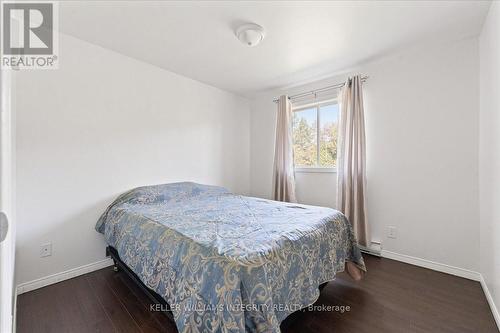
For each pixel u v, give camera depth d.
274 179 3.44
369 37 2.10
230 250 1.15
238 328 0.94
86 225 2.18
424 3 1.66
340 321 1.50
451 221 2.17
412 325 1.47
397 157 2.47
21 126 1.83
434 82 2.26
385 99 2.55
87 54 2.19
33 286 1.87
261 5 1.69
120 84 2.42
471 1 1.63
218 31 2.02
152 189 2.45
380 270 2.23
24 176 1.84
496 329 1.43
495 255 1.58
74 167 2.11
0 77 0.44
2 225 0.46
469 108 2.08
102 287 1.92
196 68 2.79
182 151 3.02
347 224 2.01
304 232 1.50
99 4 1.67
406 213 2.42
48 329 1.43
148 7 1.71
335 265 1.70
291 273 1.28
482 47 1.93
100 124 2.28
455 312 1.59
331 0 1.64
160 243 1.42
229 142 3.68
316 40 2.15
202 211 2.00
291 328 1.43
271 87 3.45
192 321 1.02
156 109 2.74
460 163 2.12
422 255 2.32
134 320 1.52
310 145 3.28
